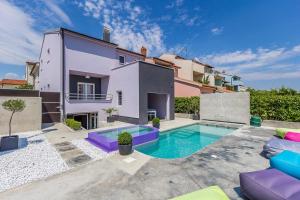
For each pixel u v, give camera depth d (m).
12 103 8.23
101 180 5.06
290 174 4.67
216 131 13.91
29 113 11.73
